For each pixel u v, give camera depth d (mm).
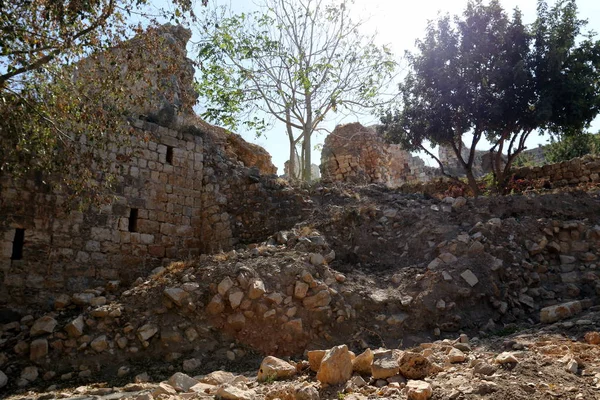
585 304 8617
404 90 18891
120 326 9125
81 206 11805
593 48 16781
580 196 12031
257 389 5852
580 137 25484
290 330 8945
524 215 11664
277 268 9852
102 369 8461
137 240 13953
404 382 5480
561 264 10219
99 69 11500
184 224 15109
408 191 22312
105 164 13617
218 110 17469
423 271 10273
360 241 11977
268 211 14570
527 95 16828
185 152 15508
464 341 7680
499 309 9336
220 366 8453
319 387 5516
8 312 11336
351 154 24266
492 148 18812
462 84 17156
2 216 11859
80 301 11328
